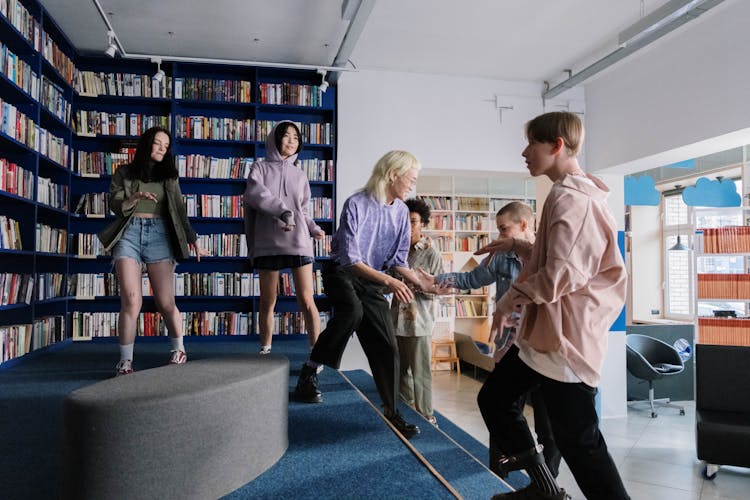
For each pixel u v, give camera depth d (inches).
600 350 57.1
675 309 351.3
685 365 276.7
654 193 289.4
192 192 230.1
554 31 202.8
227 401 58.4
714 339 189.8
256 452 63.7
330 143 236.4
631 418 239.8
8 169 147.8
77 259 220.5
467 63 234.7
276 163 124.6
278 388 69.4
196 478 54.7
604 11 187.2
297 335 224.1
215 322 219.9
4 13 142.5
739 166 294.8
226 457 58.3
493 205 367.9
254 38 209.2
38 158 169.6
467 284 101.6
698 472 172.1
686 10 160.2
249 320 223.8
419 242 142.4
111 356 153.5
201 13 188.4
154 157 111.7
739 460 159.5
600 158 245.6
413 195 259.6
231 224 232.7
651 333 283.1
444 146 245.8
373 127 240.1
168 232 116.4
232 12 188.1
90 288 209.8
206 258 223.6
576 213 55.4
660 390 273.4
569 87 234.2
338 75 232.1
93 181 220.5
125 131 216.5
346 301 94.7
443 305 343.3
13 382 114.6
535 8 184.9
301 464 68.1
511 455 63.7
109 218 216.8
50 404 95.3
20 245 160.9
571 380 56.1
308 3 181.6
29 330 153.1
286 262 119.6
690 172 333.1
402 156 93.5
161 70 220.1
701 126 189.2
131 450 50.4
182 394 53.7
